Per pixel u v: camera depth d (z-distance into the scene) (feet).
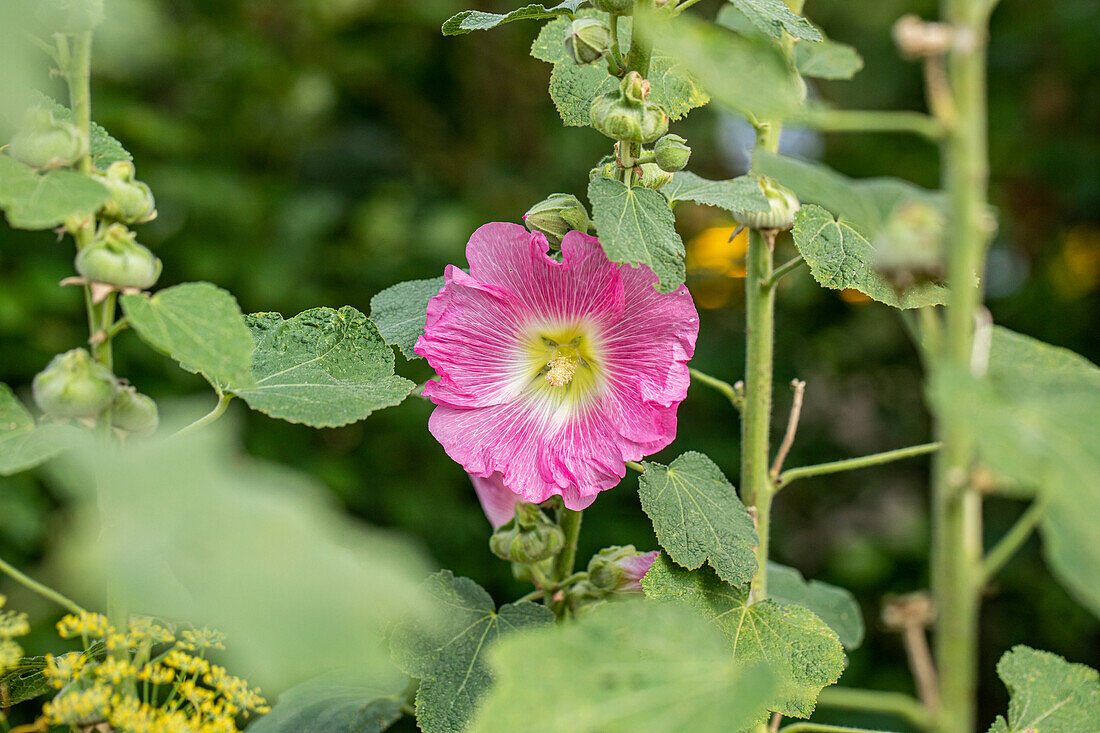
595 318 2.80
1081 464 2.26
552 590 2.92
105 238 2.46
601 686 2.37
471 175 6.05
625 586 2.85
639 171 2.79
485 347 2.84
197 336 2.45
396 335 2.91
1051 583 5.36
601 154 5.95
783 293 5.89
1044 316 6.08
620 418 2.80
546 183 5.95
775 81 2.38
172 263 4.99
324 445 5.14
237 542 2.06
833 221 2.87
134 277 2.46
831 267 2.83
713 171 6.25
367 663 1.97
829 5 6.59
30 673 2.72
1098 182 5.93
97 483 2.31
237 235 5.23
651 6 2.71
